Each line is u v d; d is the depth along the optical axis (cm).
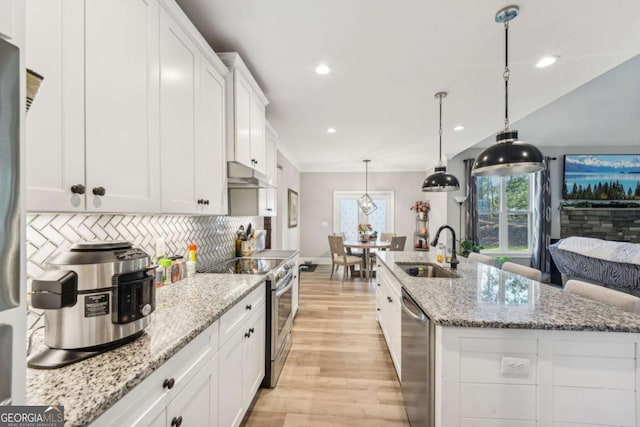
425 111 310
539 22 164
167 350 89
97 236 130
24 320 51
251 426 167
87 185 92
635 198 526
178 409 97
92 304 86
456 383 118
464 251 516
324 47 193
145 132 120
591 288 156
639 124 419
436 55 201
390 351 239
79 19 89
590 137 486
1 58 47
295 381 212
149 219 167
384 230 700
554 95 266
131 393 75
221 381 131
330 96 273
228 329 139
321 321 332
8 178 48
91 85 93
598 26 167
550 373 114
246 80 220
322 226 708
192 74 157
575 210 539
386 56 203
